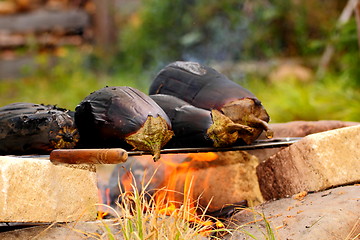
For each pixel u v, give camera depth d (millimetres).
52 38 22031
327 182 5523
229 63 17875
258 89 15461
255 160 6422
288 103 12016
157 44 20438
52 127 5625
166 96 6113
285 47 18594
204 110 5754
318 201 5340
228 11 18922
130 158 6266
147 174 6160
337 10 18344
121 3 23328
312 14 18297
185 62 6652
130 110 5363
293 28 18453
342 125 7301
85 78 20375
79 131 5695
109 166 6215
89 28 22609
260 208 5688
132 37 21062
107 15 22438
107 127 5383
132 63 20984
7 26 21547
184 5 20266
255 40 18562
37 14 21891
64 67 20891
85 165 5301
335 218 4906
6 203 4730
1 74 20875
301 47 18188
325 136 5613
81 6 22797
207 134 5605
